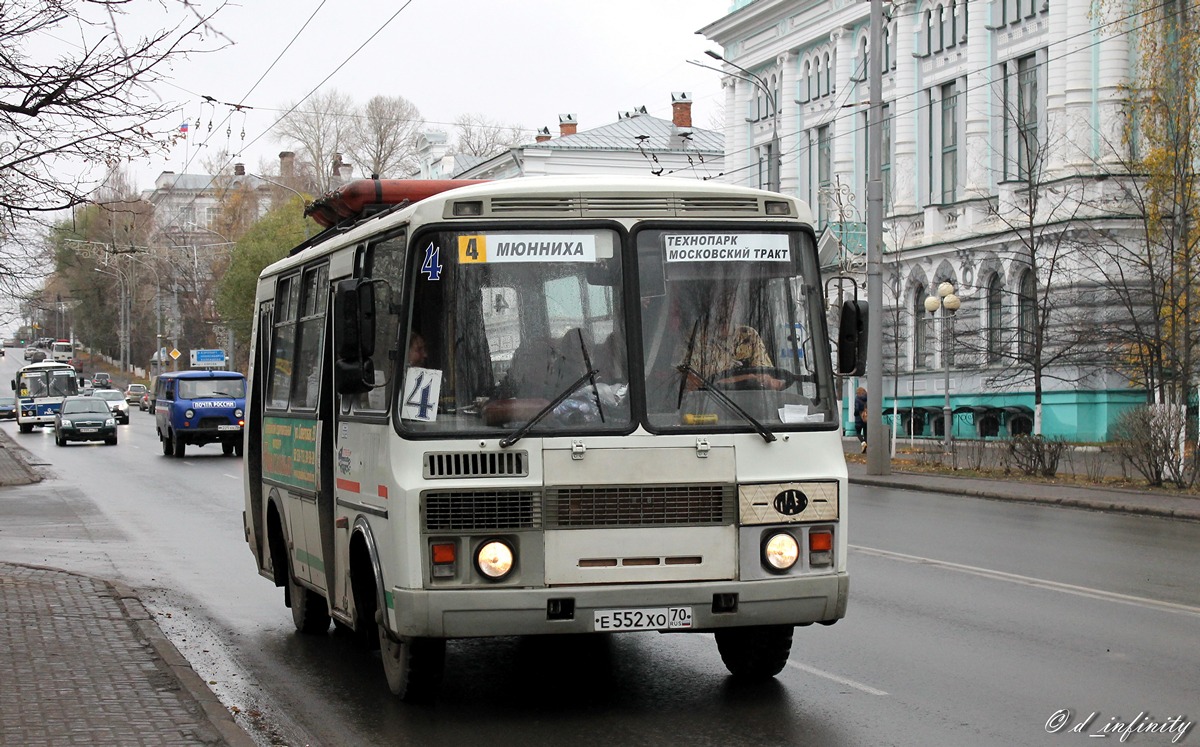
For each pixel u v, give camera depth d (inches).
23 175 451.2
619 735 282.8
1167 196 1063.6
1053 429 1365.7
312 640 414.9
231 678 358.6
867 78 1755.7
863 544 624.4
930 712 296.8
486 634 278.5
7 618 412.5
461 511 278.8
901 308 1521.9
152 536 712.4
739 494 286.2
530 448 281.3
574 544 280.7
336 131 3331.7
